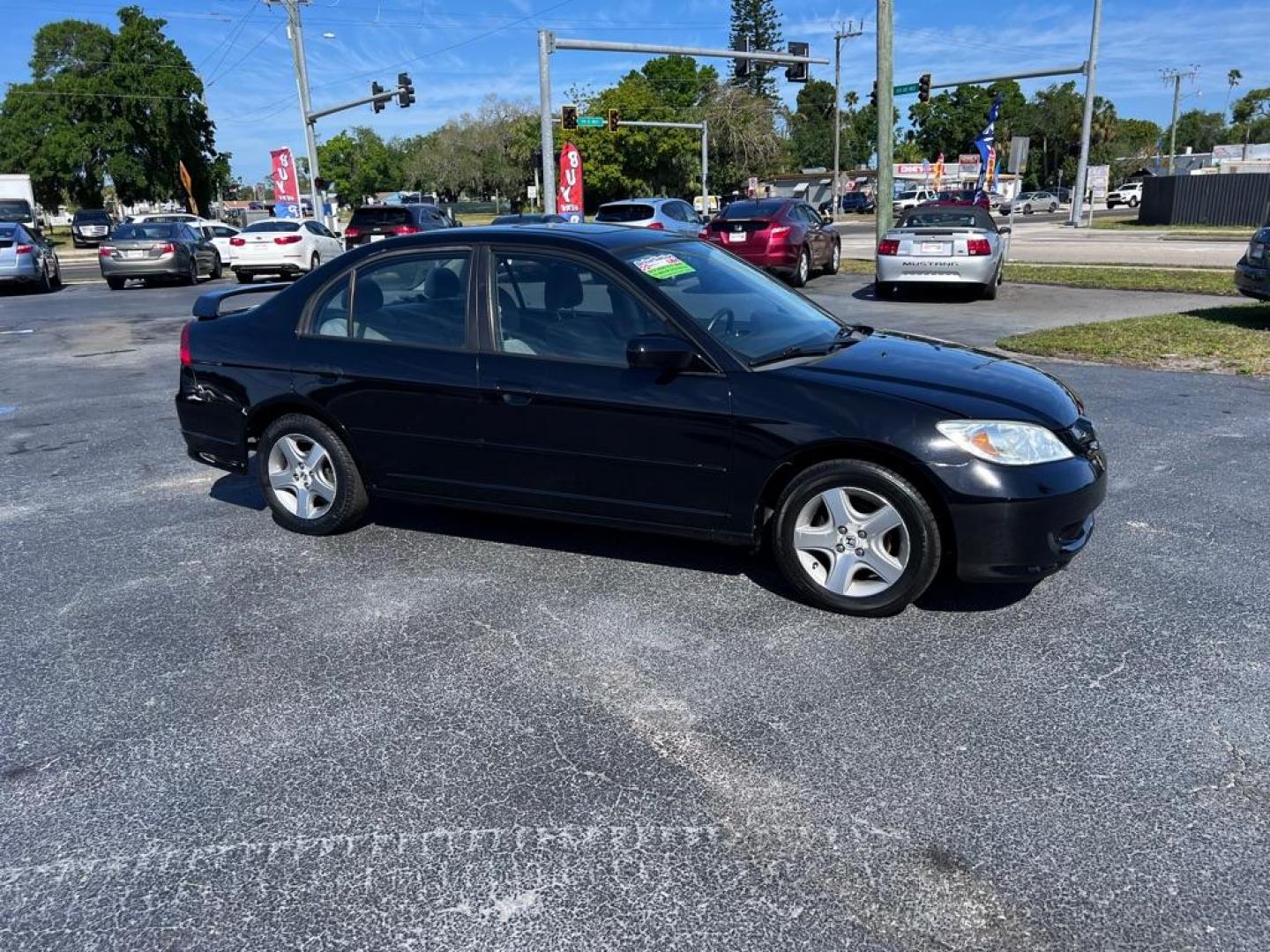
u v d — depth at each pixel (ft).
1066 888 8.12
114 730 10.82
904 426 12.17
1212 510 16.94
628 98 203.41
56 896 8.30
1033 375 13.97
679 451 13.32
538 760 10.09
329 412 15.83
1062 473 12.18
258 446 17.07
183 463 21.72
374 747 10.37
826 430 12.44
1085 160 129.18
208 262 79.20
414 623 13.30
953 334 37.11
